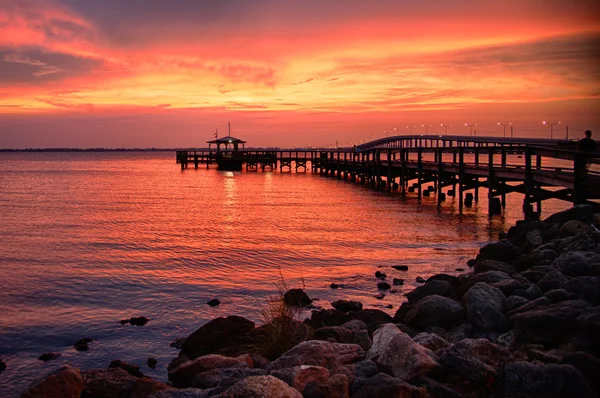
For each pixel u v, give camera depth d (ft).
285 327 31.32
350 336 30.32
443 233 99.55
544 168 95.40
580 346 22.49
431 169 157.79
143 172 419.95
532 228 53.16
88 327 48.14
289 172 396.78
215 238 96.63
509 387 20.07
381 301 52.70
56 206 160.86
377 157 223.10
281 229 107.14
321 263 73.00
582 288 27.45
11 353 42.73
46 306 54.60
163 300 56.03
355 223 115.34
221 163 397.80
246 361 28.55
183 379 27.76
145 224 117.70
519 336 25.34
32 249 87.10
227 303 54.60
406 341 23.31
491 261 43.29
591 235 40.16
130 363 39.99
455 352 22.20
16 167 568.82
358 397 20.45
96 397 27.50
